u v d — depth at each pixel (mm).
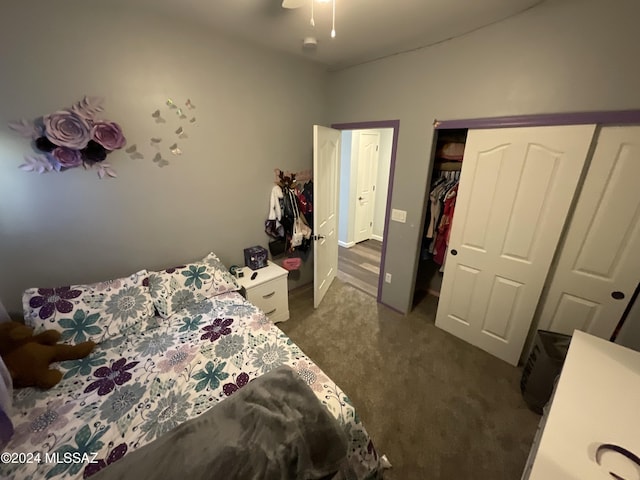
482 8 1582
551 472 765
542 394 1708
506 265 2043
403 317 2787
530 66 1677
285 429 1021
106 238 1874
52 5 1435
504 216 1980
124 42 1675
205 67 2023
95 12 1553
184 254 2277
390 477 1411
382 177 4965
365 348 2340
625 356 1153
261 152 2529
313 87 2744
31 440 1072
